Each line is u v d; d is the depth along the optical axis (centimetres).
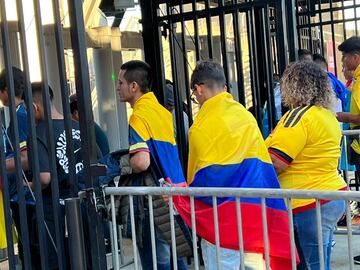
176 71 436
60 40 234
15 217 311
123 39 711
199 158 279
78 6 231
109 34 665
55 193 241
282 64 388
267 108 422
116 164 310
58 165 287
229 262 271
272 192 234
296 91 300
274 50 568
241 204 265
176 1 440
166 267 329
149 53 445
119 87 327
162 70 443
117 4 712
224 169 272
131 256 467
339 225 550
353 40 443
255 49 427
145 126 312
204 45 714
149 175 313
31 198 292
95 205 238
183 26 430
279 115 474
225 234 267
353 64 441
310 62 308
